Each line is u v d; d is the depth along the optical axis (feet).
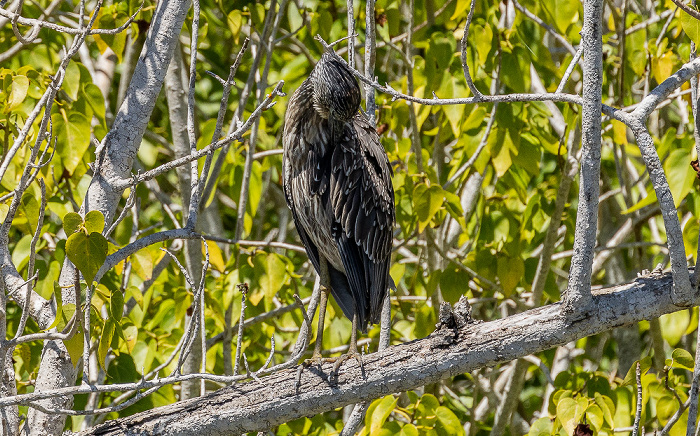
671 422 25.61
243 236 40.78
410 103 34.50
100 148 25.68
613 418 30.53
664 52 34.96
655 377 30.27
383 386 21.70
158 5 27.50
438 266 40.57
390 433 28.40
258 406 22.06
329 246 29.94
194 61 24.03
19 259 31.37
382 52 53.06
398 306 40.52
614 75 42.70
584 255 19.83
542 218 38.32
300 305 22.84
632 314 20.38
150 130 48.80
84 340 20.86
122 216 23.70
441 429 29.55
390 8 38.19
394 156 37.78
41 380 24.36
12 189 31.78
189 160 22.61
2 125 27.55
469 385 48.34
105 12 33.30
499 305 42.88
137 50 41.83
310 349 39.40
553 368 42.83
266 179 45.03
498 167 33.63
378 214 28.91
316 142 28.94
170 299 38.42
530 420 50.37
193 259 35.70
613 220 47.85
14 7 37.24
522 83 33.58
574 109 36.19
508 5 40.88
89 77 31.94
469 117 34.60
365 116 30.76
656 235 43.11
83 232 19.36
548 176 47.96
